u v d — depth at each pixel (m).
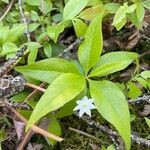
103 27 0.14
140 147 0.11
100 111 0.10
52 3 0.14
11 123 0.12
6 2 0.14
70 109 0.11
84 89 0.11
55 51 0.13
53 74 0.11
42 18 0.14
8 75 0.12
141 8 0.12
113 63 0.11
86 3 0.12
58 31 0.12
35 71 0.11
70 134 0.12
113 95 0.10
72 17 0.12
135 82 0.13
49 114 0.11
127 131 0.10
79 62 0.11
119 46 0.14
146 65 0.13
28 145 0.11
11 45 0.12
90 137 0.12
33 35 0.13
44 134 0.11
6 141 0.11
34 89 0.12
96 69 0.11
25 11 0.14
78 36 0.12
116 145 0.11
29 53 0.12
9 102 0.11
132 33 0.14
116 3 0.13
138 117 0.12
